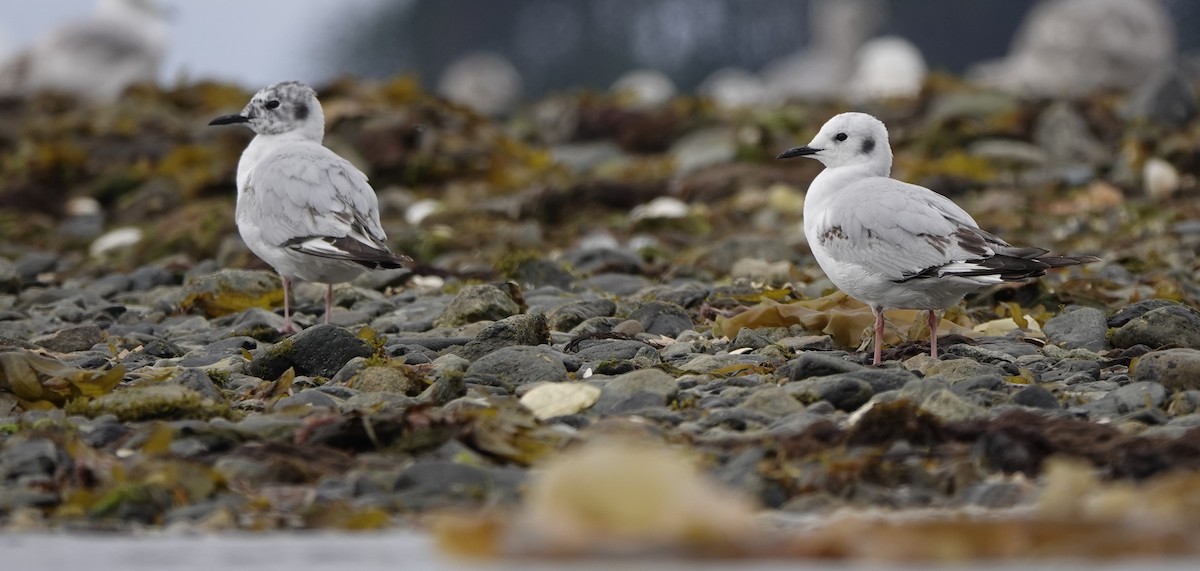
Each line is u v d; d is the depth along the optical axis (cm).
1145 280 1562
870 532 553
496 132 2708
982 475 795
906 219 1146
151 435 855
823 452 830
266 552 641
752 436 883
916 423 845
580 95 3194
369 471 806
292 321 1406
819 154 1294
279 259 1337
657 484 539
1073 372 1117
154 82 3189
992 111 2866
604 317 1319
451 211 2180
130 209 2381
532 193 2238
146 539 686
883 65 4309
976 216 2080
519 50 8312
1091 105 2741
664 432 887
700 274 1652
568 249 1930
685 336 1256
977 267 1106
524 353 1088
